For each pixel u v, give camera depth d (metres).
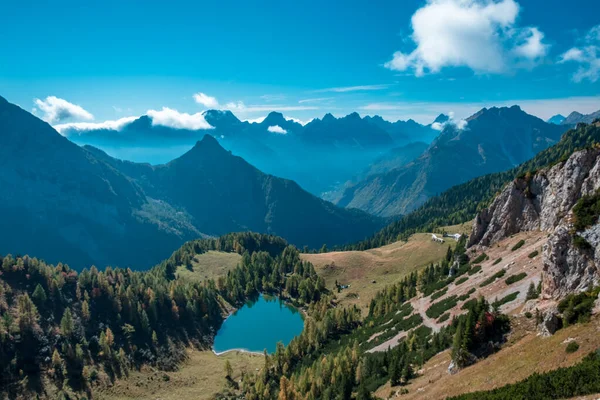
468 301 100.12
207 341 192.00
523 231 118.44
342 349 125.81
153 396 141.00
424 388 66.38
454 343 69.38
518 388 44.28
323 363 112.25
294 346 147.88
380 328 130.62
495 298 89.25
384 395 75.69
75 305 171.38
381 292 184.00
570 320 54.09
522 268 96.38
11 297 160.00
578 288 62.78
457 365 65.75
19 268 172.50
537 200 115.19
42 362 140.88
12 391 128.62
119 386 143.88
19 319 147.62
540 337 57.19
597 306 52.16
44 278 175.62
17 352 139.38
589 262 62.66
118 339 167.00
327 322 158.25
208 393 141.88
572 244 65.69
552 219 105.06
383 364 93.94
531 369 49.22
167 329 186.25
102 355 152.88
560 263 67.00
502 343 63.12
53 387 134.75
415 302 133.62
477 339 65.75
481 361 62.03
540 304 68.81
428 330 100.88
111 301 180.62
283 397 101.69
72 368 143.62
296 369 135.62
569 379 40.81
